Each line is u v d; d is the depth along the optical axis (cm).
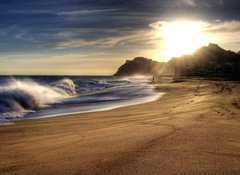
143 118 1016
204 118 909
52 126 947
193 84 4006
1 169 476
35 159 526
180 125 794
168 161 475
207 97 1775
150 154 516
